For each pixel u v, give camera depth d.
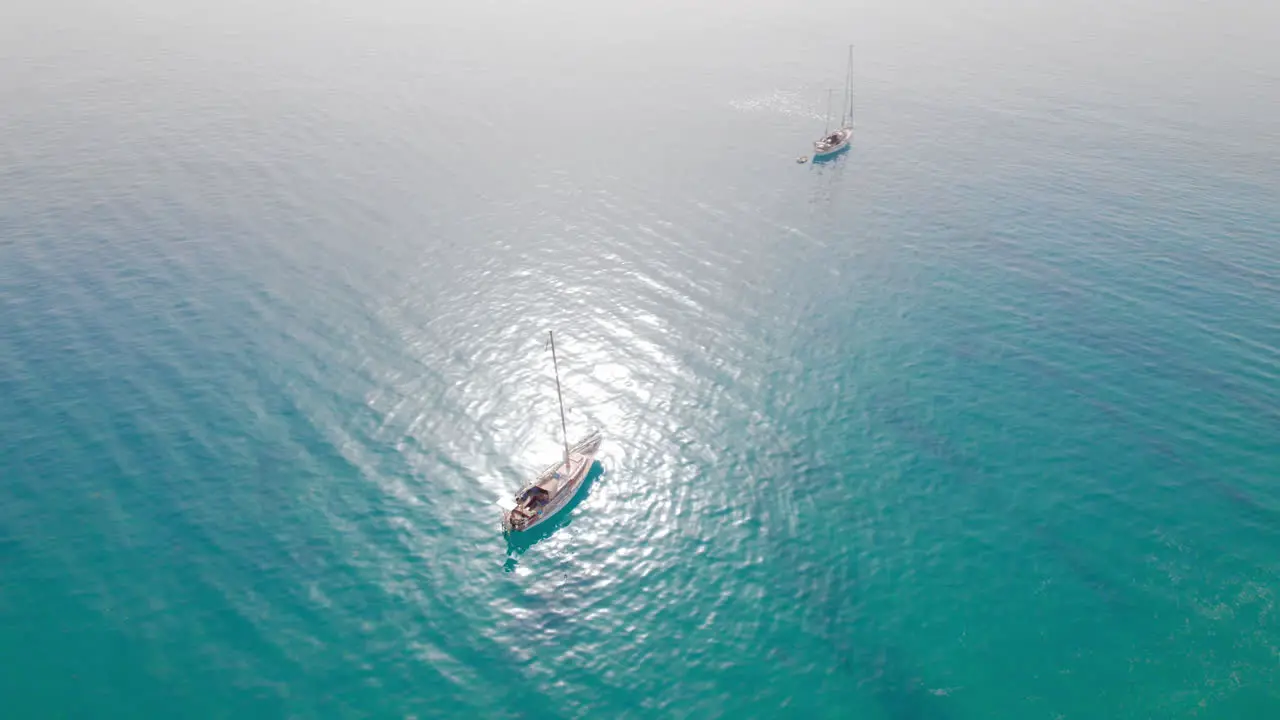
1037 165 114.44
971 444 61.78
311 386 67.00
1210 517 55.03
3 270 82.25
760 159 116.69
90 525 54.00
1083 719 42.44
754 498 57.44
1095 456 60.38
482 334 74.50
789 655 46.44
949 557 52.47
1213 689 43.72
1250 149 120.25
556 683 44.88
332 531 54.03
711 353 72.44
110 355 70.12
